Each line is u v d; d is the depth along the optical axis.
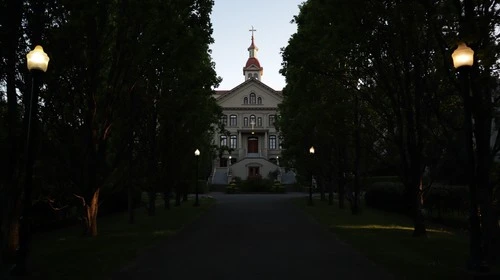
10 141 11.17
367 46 13.66
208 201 36.94
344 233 15.47
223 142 80.31
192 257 11.06
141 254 11.53
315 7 15.48
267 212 25.67
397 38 13.20
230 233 16.02
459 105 14.78
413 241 13.38
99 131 15.74
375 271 9.30
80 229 18.20
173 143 24.94
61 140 14.63
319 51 15.63
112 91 14.84
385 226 17.66
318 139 28.09
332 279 8.59
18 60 11.15
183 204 33.50
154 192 24.28
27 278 8.64
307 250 12.09
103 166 15.58
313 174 32.25
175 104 20.47
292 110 27.14
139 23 13.86
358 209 23.73
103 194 22.91
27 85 11.27
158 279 8.63
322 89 18.59
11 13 10.66
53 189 16.27
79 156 15.09
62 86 13.80
